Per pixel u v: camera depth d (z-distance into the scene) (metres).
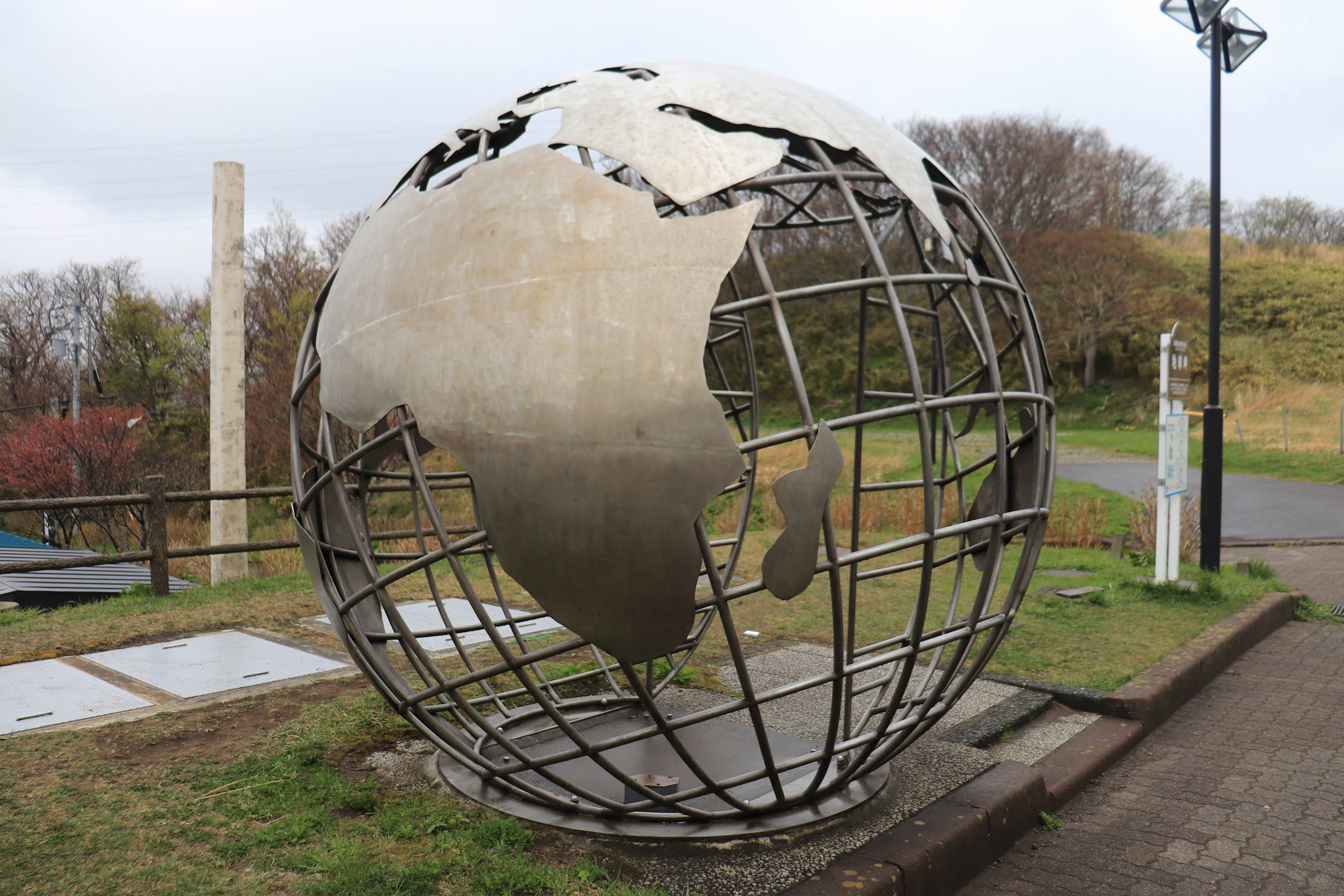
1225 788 3.99
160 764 3.29
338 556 3.11
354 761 3.40
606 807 2.80
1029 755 4.15
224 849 2.61
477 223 2.37
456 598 6.61
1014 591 3.05
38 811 2.88
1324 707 5.21
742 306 2.24
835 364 29.78
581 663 4.90
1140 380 34.59
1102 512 12.66
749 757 3.54
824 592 7.38
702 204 9.16
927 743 3.86
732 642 2.35
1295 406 28.95
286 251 29.95
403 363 2.35
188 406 28.88
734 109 2.53
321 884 2.40
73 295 38.16
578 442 2.16
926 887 2.76
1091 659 5.51
